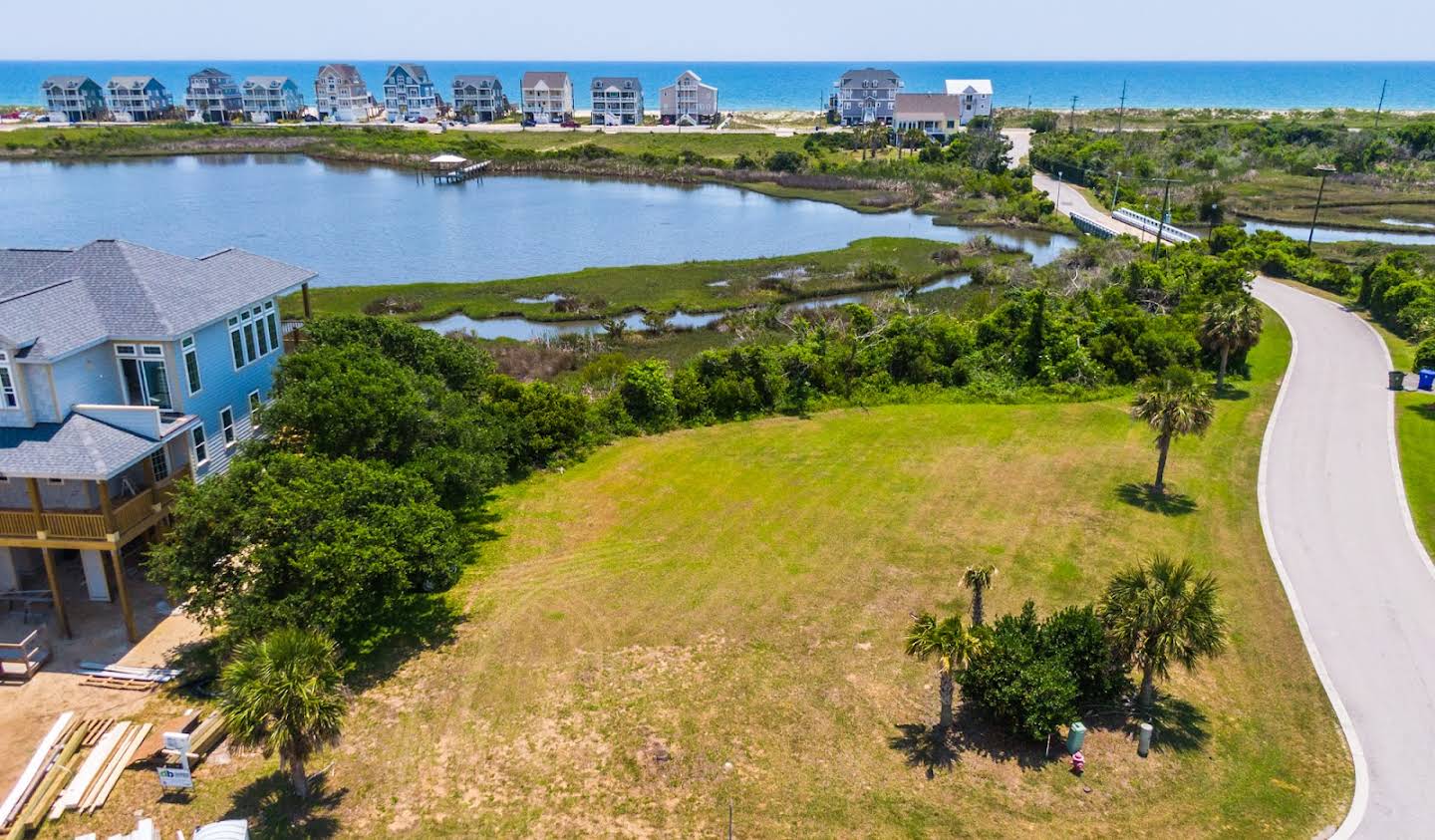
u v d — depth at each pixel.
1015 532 38.75
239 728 21.88
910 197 137.50
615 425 50.22
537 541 38.12
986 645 26.19
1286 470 44.41
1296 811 23.83
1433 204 127.31
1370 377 57.66
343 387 35.28
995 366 58.50
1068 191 138.75
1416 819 23.56
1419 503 40.91
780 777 24.91
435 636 31.27
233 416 37.00
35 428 29.39
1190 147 165.38
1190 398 40.84
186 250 98.50
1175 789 24.58
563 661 29.95
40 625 31.06
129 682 28.28
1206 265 75.12
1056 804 24.00
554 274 90.19
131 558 34.09
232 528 27.59
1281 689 28.72
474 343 64.56
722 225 118.88
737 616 32.62
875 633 31.58
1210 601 26.39
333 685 23.62
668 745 26.09
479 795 24.16
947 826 23.25
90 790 23.92
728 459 46.75
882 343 58.38
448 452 37.00
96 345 31.45
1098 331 59.97
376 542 28.23
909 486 43.34
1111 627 27.16
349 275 89.94
